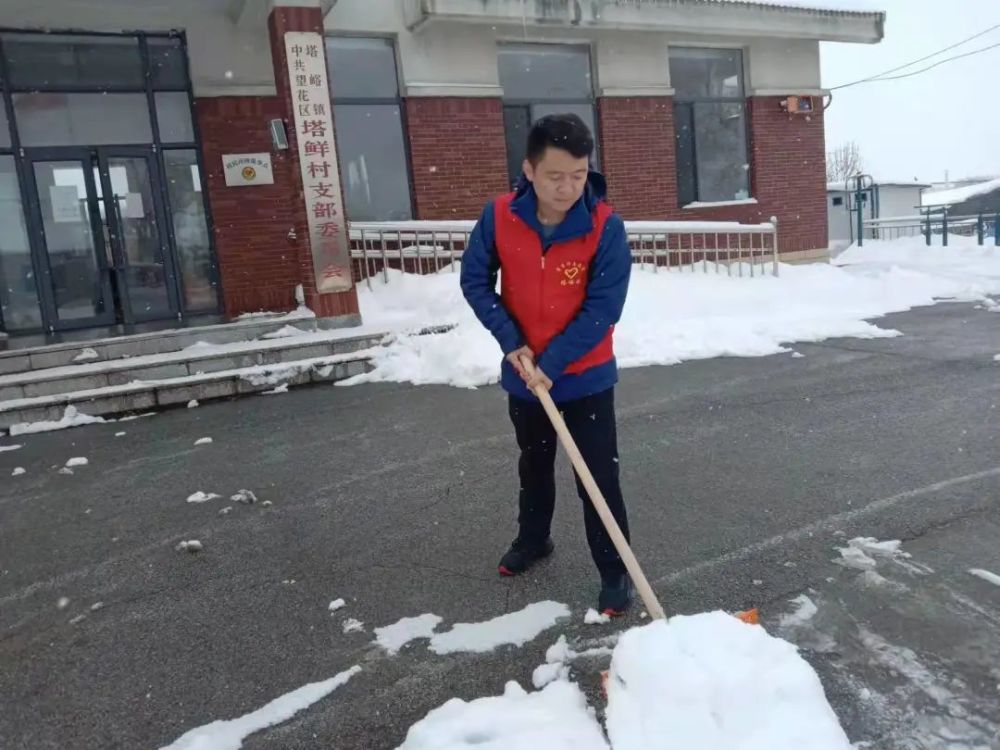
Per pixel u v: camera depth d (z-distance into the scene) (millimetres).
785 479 3799
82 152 8844
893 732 1952
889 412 4855
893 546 2971
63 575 3277
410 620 2684
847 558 2896
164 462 4883
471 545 3277
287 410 6078
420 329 7613
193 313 9477
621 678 1956
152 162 9148
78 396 6215
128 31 8828
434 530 3469
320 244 7879
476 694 2238
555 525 3408
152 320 9289
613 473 2600
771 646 1963
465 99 10312
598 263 2439
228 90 9250
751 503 3521
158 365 6738
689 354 7031
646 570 2932
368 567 3137
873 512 3307
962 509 3264
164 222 9242
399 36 9914
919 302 9711
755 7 11250
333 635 2621
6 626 2861
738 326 7922
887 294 10156
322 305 7949
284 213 9656
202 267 9484
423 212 10234
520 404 2703
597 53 11102
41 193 8742
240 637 2650
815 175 12891
